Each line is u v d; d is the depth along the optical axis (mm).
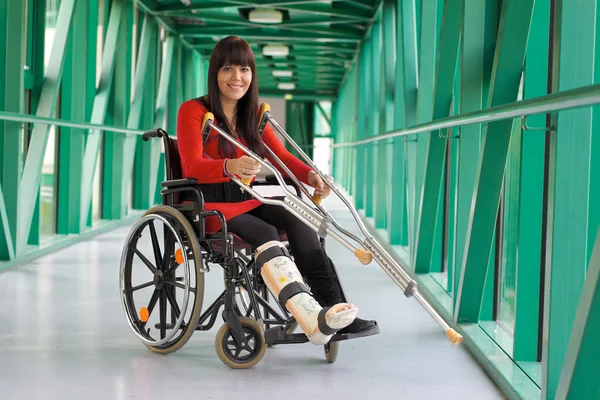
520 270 3111
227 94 3209
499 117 2434
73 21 6934
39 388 2734
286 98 26062
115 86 9203
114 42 8477
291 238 3016
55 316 3945
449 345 3502
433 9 5707
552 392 2279
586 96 1591
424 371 3057
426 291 4793
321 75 20938
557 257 2246
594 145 2559
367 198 11508
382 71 9359
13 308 4133
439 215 5719
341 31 12367
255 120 3301
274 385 2811
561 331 2279
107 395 2660
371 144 11359
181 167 3291
